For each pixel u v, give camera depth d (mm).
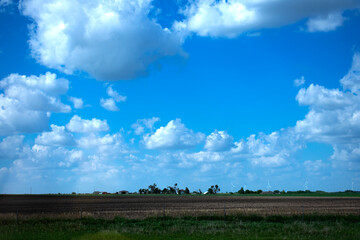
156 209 55188
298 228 31156
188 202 81688
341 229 30844
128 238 27188
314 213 41125
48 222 36656
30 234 28734
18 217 38469
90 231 30375
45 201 90438
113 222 36875
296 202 79688
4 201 90500
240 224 33750
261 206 61781
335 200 93250
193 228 31641
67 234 28844
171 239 26500
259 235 28031
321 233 28766
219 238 26719
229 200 94562
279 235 27844
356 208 54531
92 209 56562
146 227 33031
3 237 27203
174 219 38219
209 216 39625
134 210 53156
